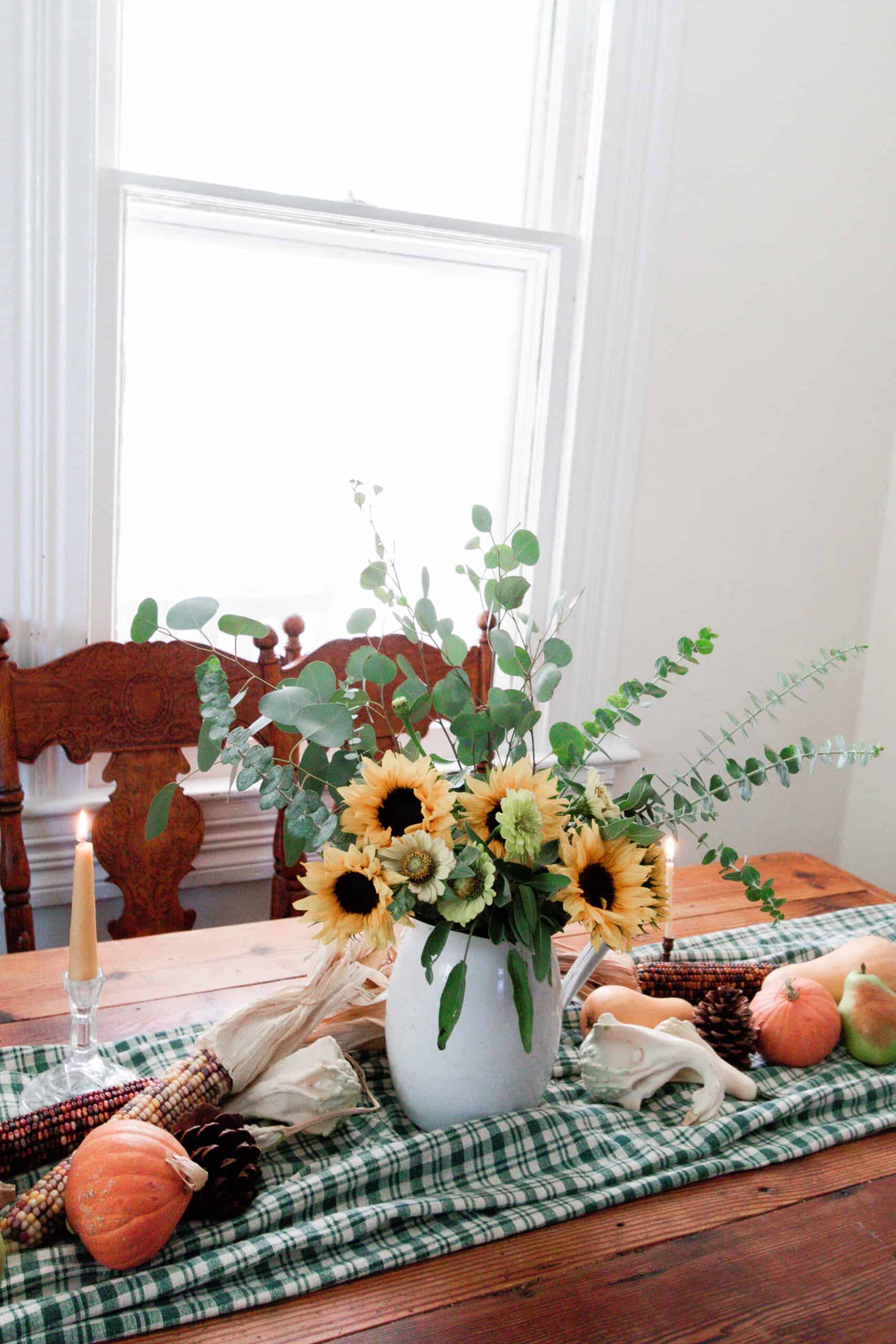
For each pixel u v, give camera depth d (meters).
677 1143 0.97
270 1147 0.94
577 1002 1.19
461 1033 0.92
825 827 2.64
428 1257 0.83
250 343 1.97
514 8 2.01
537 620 2.20
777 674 2.48
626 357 2.12
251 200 1.80
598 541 2.19
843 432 2.42
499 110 2.05
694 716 2.39
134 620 0.87
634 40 1.97
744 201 2.17
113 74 1.69
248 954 1.28
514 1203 0.89
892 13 2.23
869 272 2.36
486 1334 0.77
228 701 0.87
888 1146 1.03
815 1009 1.12
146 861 1.77
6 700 1.62
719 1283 0.83
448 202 2.05
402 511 2.15
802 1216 0.91
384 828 0.85
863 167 2.29
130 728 1.72
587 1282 0.82
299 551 2.09
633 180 2.04
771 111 2.15
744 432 2.30
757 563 2.39
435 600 2.22
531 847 0.81
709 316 2.20
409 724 0.93
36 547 1.73
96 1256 0.77
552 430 2.12
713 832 2.48
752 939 1.39
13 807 1.65
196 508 2.00
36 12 1.55
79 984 0.94
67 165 1.62
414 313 2.07
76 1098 0.92
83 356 1.69
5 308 1.63
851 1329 0.80
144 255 1.86
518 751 0.94
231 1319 0.77
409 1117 0.99
